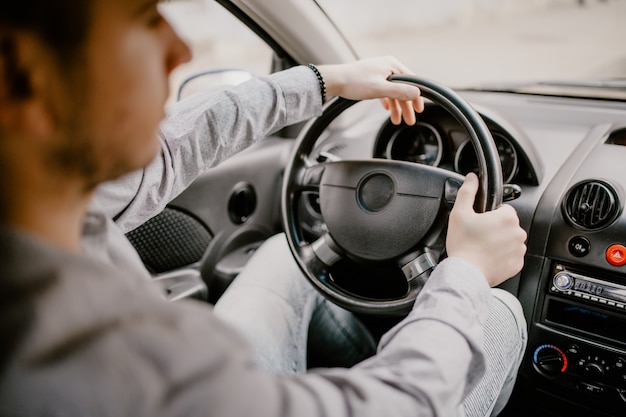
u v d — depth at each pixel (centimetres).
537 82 157
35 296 31
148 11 36
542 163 123
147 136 39
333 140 171
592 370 113
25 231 33
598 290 109
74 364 30
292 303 112
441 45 438
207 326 36
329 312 126
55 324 31
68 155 34
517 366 108
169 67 42
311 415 37
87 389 30
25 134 32
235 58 211
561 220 113
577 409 120
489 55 329
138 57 35
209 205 155
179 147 81
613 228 107
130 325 32
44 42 31
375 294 118
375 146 140
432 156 136
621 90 145
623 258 106
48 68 31
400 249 96
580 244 110
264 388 36
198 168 85
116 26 33
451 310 52
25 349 30
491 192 82
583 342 113
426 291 56
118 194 73
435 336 49
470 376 54
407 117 97
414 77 92
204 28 169
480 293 56
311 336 126
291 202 110
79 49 32
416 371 46
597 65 208
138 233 142
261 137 92
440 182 94
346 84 94
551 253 114
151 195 80
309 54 165
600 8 590
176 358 33
